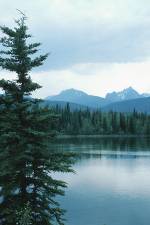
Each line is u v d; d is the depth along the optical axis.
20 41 16.02
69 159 16.59
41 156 16.25
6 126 15.80
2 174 15.15
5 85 16.36
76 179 73.81
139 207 51.09
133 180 72.12
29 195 16.38
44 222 16.06
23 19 16.42
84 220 44.84
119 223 43.91
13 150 15.72
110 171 84.19
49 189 16.44
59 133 16.69
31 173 15.51
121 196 58.00
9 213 15.27
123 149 137.88
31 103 16.36
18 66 16.09
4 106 16.45
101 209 49.69
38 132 15.65
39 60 16.45
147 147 145.75
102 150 133.75
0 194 15.63
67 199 55.91
